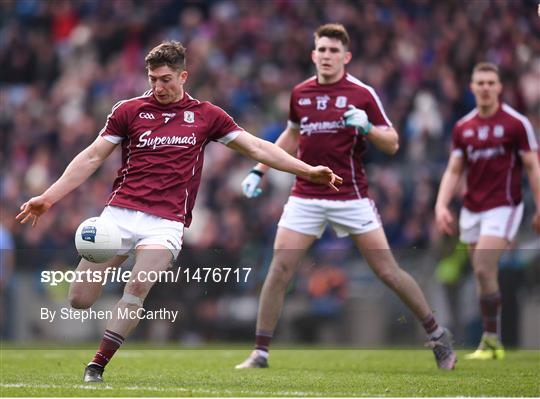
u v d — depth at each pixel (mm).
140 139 27875
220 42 78500
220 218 62750
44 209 27281
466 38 72500
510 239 38406
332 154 33688
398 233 58969
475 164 38594
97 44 83938
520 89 67375
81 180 27641
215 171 64938
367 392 26078
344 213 33688
